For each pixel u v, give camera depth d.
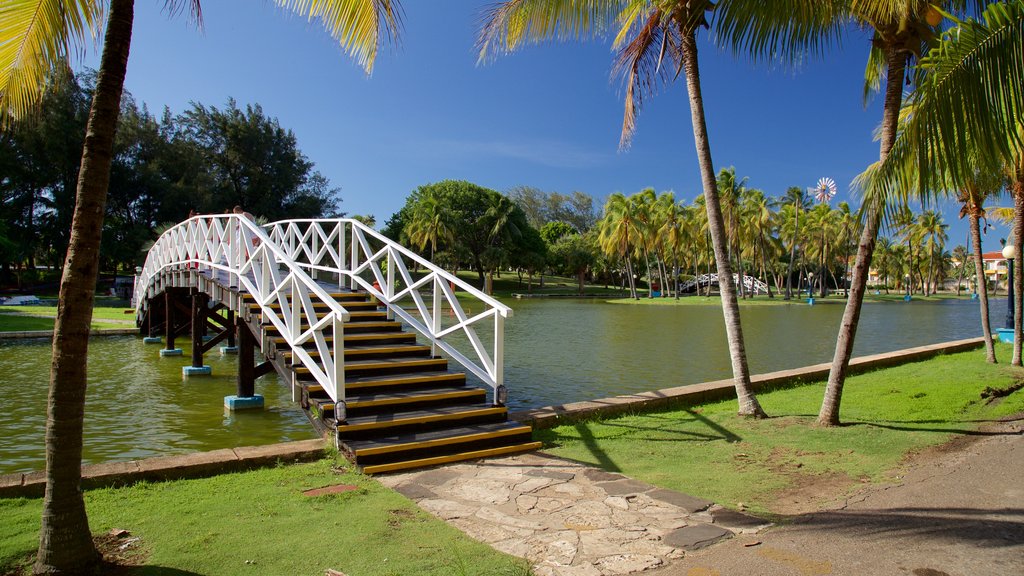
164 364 15.88
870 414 8.12
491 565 3.61
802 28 7.11
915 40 6.87
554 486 5.24
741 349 8.14
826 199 73.25
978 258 12.93
